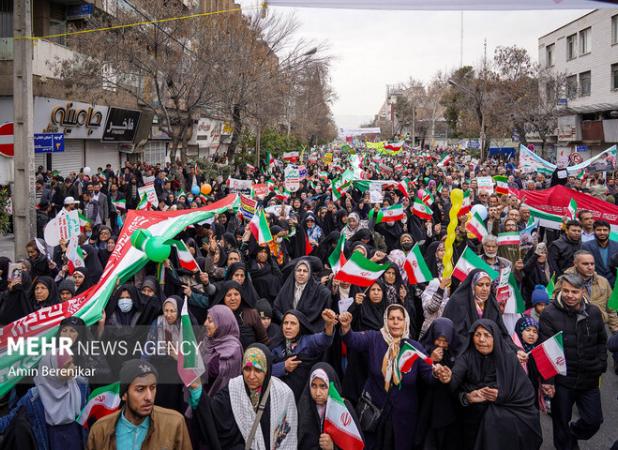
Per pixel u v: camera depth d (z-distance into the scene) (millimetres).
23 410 4445
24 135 11180
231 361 5125
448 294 6840
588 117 42500
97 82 22250
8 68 20891
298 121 49312
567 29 44906
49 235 8883
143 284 6430
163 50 23438
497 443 4605
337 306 6926
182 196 15422
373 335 5230
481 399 4641
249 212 12766
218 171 30125
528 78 41844
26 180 11195
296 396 5379
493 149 57844
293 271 6793
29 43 11070
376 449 5070
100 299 6086
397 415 4992
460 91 53125
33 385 4699
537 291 6609
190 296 6816
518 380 4711
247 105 28297
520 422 4633
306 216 12055
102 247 10195
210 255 9203
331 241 10320
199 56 23891
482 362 4789
